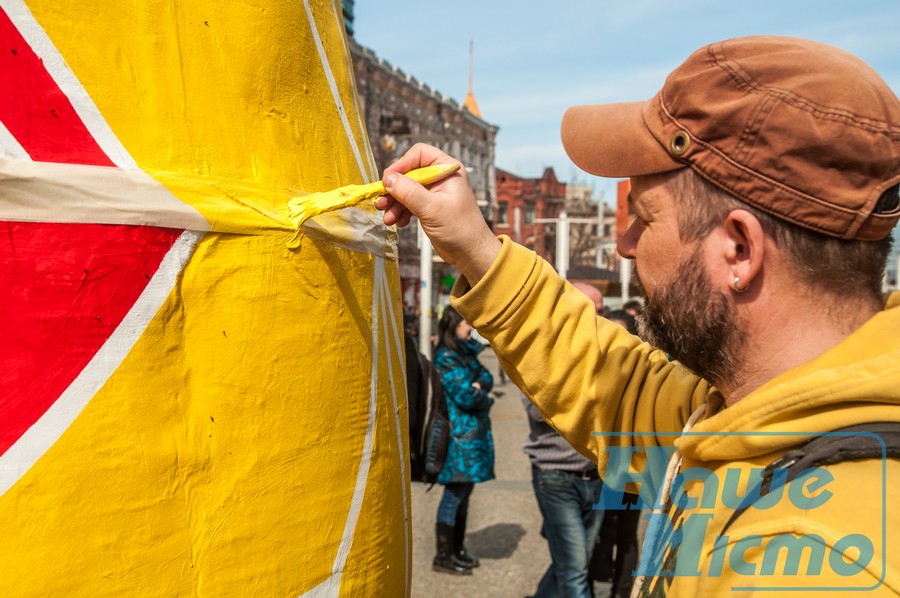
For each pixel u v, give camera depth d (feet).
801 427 2.42
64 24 2.65
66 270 2.53
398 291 4.48
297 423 3.19
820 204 2.58
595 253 135.95
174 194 2.80
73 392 2.53
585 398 4.18
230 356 2.94
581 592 10.03
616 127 3.18
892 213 2.63
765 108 2.62
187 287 2.83
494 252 4.15
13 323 2.44
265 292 3.08
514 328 4.17
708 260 2.86
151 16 2.89
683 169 2.93
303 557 3.20
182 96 2.94
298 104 3.48
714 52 2.87
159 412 2.73
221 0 3.11
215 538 2.88
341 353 3.47
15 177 2.44
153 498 2.69
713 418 2.76
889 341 2.47
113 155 2.71
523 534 15.67
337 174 3.74
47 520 2.46
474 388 13.11
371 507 3.65
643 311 3.28
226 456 2.92
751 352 2.85
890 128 2.55
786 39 2.84
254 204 3.08
